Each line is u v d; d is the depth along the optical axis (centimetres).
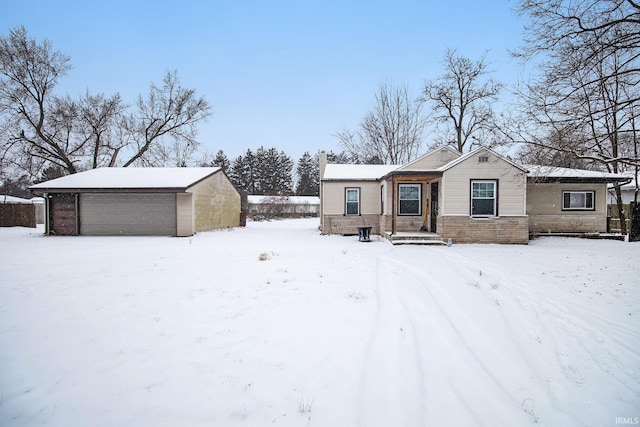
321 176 2162
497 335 450
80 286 684
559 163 993
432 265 924
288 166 7062
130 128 3106
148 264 934
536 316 517
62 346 407
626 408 298
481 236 1426
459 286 691
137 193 1862
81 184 1825
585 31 731
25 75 2555
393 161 3350
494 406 298
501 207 1427
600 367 367
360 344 416
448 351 402
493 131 1108
